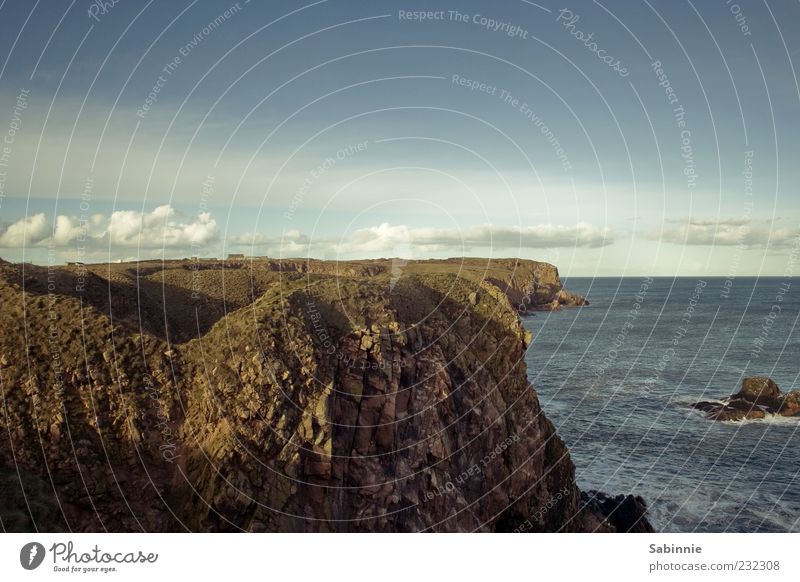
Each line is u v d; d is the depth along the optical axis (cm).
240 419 2902
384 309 3903
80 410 2817
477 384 3981
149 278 4903
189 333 4119
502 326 4534
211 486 2656
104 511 2552
